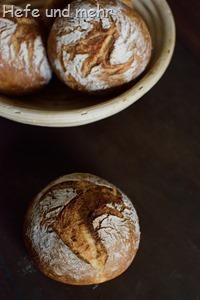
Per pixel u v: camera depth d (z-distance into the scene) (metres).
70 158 0.54
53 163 0.53
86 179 0.48
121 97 0.50
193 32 0.62
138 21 0.51
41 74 0.53
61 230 0.44
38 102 0.55
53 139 0.55
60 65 0.51
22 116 0.49
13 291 0.47
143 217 0.51
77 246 0.44
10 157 0.53
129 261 0.46
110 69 0.50
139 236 0.47
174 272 0.48
